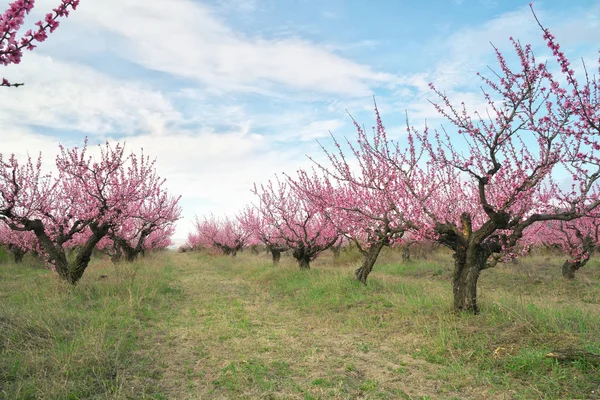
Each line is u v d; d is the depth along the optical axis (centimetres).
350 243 2345
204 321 873
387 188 985
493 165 776
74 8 390
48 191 1490
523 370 536
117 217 1284
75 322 754
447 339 672
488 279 1459
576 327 688
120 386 478
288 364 608
